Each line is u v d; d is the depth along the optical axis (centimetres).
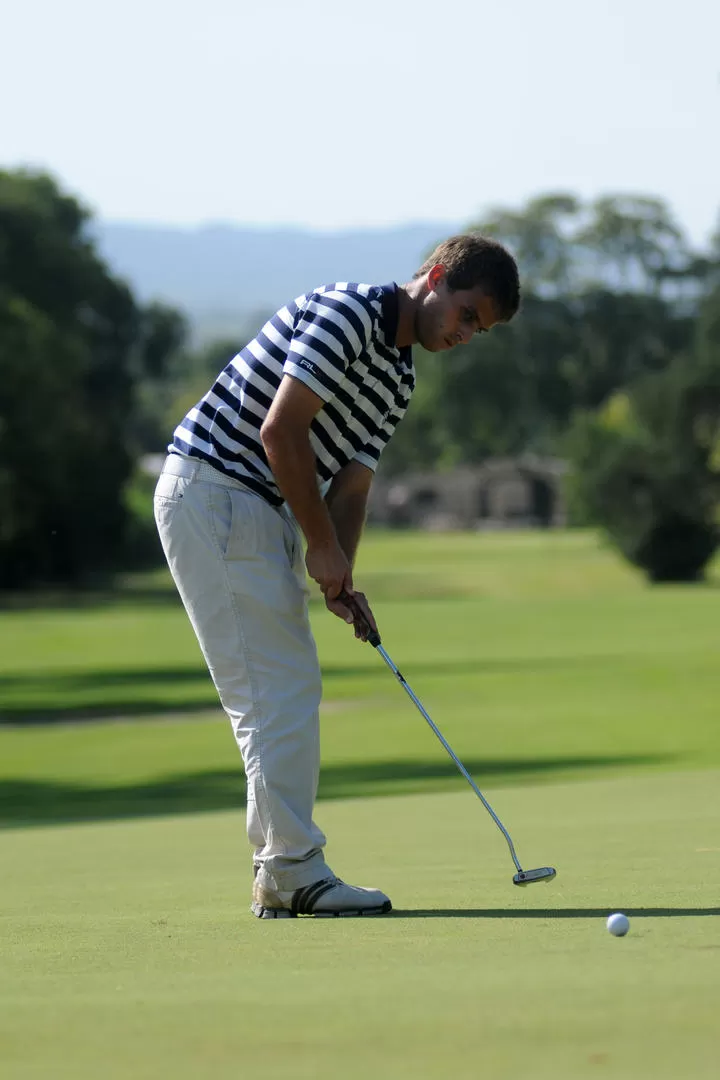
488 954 880
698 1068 594
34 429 14312
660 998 723
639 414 15812
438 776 3547
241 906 1212
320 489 1227
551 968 819
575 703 5434
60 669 7381
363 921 1069
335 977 820
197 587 1191
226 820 2248
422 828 1847
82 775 3872
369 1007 727
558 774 3459
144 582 16612
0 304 14412
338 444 1220
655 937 924
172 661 7788
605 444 15712
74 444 15475
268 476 1194
